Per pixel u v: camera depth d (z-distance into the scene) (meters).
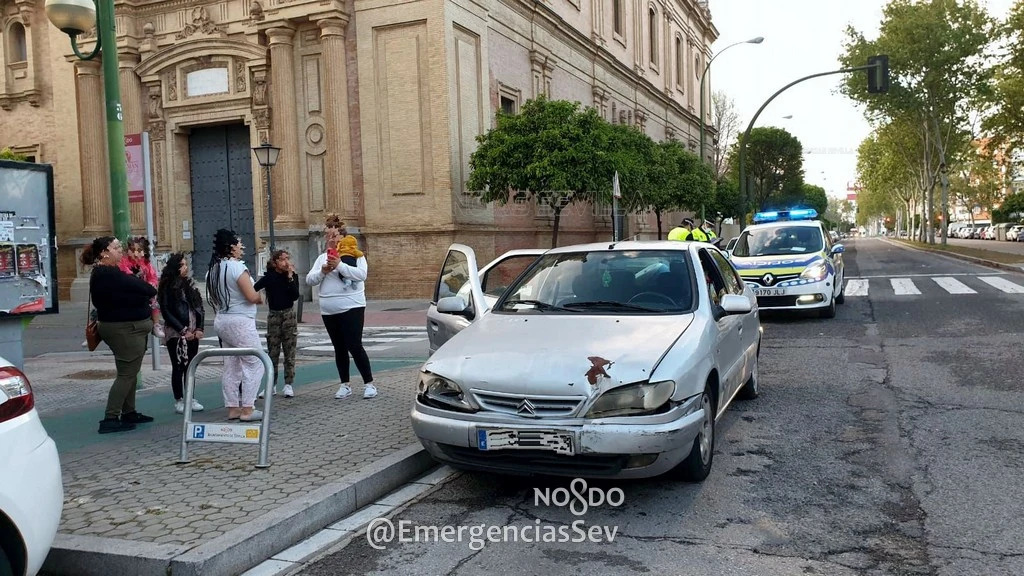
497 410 4.72
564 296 6.13
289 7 22.31
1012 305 13.84
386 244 22.08
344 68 22.09
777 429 6.60
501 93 24.94
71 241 26.19
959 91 38.22
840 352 10.30
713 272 6.65
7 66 27.53
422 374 5.15
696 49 53.59
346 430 6.52
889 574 3.80
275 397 8.23
